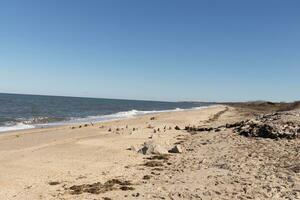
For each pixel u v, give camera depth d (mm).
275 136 26344
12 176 16625
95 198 12969
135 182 15273
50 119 59750
